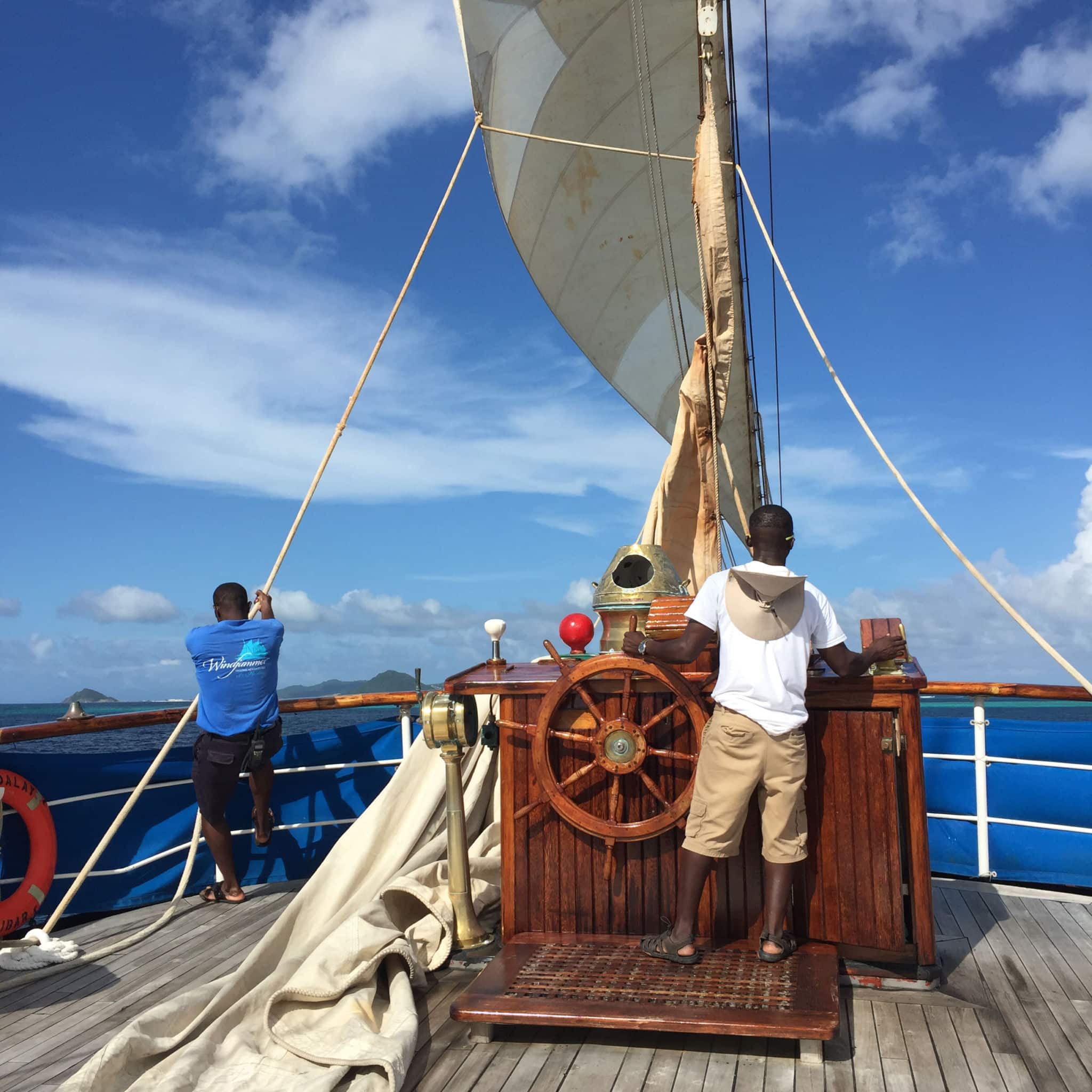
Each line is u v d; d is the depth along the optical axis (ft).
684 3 20.90
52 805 13.69
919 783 9.55
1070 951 10.84
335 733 16.60
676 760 10.05
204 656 13.82
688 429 14.88
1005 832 14.60
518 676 10.92
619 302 27.35
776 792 9.18
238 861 15.44
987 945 11.08
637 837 9.80
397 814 13.35
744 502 21.12
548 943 10.12
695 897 9.35
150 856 14.65
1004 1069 7.91
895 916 9.55
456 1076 8.09
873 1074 7.88
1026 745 14.73
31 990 10.83
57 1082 8.38
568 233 26.35
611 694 10.21
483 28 21.07
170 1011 8.87
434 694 10.99
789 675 9.07
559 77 23.09
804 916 9.82
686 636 9.41
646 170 24.66
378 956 9.74
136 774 14.78
